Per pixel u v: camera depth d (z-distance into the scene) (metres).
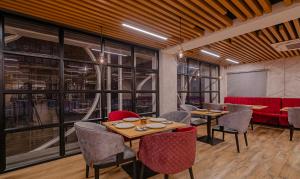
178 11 3.04
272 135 5.20
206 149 4.01
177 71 6.59
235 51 5.88
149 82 5.80
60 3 2.76
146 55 5.57
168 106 5.75
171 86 5.86
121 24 3.57
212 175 2.82
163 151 2.03
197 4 2.75
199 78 7.44
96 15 3.20
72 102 4.21
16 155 3.48
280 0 3.08
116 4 2.80
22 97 3.42
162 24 3.57
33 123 3.47
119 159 2.30
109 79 4.69
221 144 4.35
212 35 3.95
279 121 6.21
